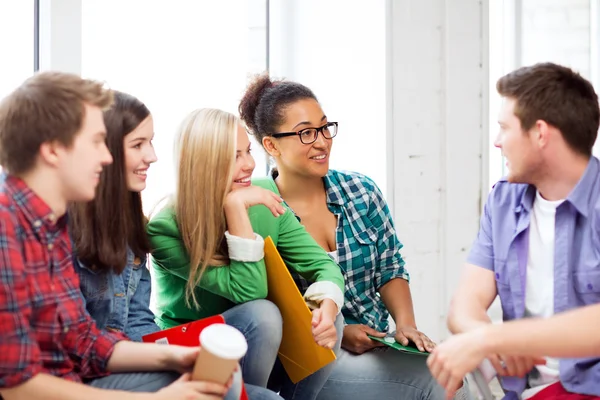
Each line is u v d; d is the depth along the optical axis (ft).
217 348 4.76
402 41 9.22
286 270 6.25
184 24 8.59
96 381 5.13
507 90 5.65
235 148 6.28
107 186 5.58
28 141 4.62
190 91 8.67
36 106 4.64
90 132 4.77
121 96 5.84
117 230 5.62
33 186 4.71
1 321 4.39
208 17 8.79
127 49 8.17
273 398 5.75
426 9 9.39
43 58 7.48
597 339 4.74
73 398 4.55
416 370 6.88
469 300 5.98
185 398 4.72
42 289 4.70
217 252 6.40
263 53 9.48
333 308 6.38
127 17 8.15
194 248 6.18
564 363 5.50
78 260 5.56
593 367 5.40
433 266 9.76
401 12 9.19
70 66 7.56
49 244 4.78
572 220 5.53
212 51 8.85
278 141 7.20
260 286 6.18
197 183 6.19
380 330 7.55
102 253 5.54
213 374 4.82
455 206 9.82
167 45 8.47
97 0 7.92
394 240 7.68
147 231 6.33
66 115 4.66
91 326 5.21
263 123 7.29
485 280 6.06
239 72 9.12
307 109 7.13
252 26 9.32
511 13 11.67
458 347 4.97
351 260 7.36
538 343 4.81
